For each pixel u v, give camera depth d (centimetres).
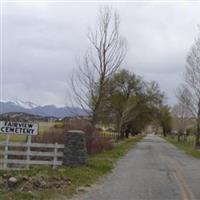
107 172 2467
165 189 1862
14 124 2289
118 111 7150
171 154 4725
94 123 3894
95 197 1580
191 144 7881
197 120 6072
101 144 4103
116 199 1557
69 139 2452
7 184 1673
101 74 3994
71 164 2430
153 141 9794
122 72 7812
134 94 8050
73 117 4003
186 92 7469
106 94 4294
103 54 4016
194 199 1603
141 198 1602
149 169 2777
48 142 2847
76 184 1861
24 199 1445
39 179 1797
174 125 13412
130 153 4641
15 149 2503
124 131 9256
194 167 3055
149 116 9306
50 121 4078
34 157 2447
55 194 1572
